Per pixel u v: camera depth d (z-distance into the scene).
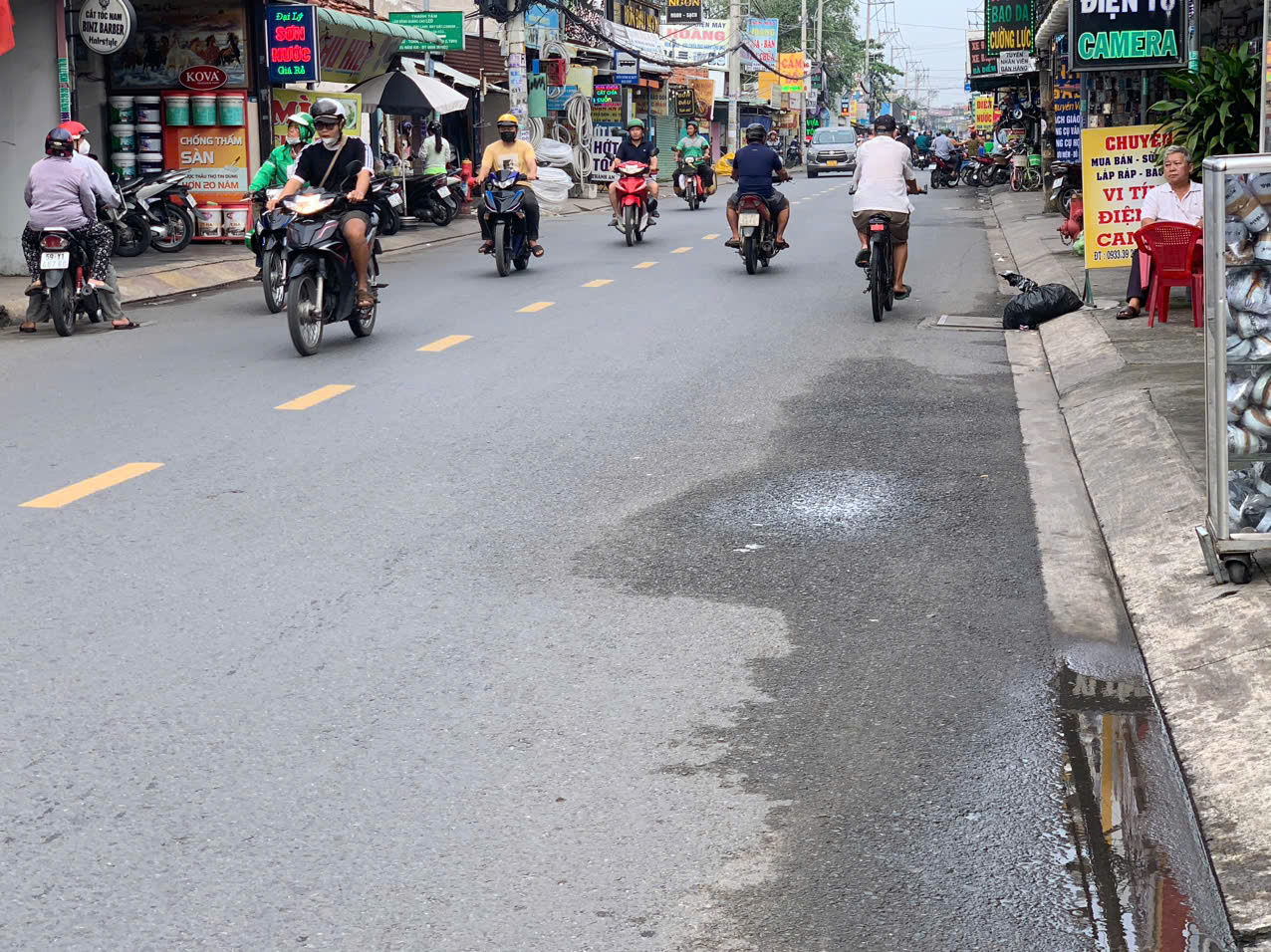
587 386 10.30
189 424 9.02
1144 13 17.12
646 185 22.91
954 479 7.74
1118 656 5.25
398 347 12.16
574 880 3.65
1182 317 12.29
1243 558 5.57
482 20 37.75
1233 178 5.37
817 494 7.43
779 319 13.73
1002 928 3.42
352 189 12.04
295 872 3.67
